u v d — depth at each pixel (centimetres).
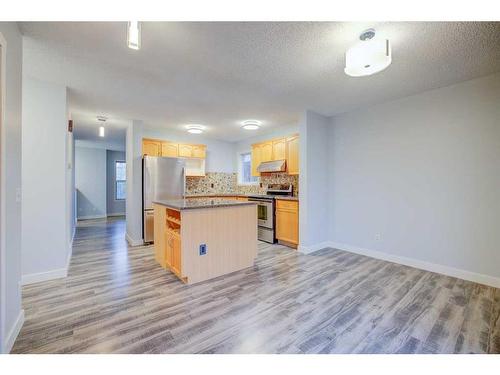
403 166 317
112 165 818
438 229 287
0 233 142
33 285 251
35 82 261
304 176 374
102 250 388
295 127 475
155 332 173
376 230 347
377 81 266
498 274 246
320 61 222
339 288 246
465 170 267
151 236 430
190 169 573
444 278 271
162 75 250
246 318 192
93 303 215
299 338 166
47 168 267
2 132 145
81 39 188
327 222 408
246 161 637
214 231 279
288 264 322
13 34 165
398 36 184
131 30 154
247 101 330
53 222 270
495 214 248
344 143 385
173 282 262
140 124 431
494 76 248
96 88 284
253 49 203
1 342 142
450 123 277
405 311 201
